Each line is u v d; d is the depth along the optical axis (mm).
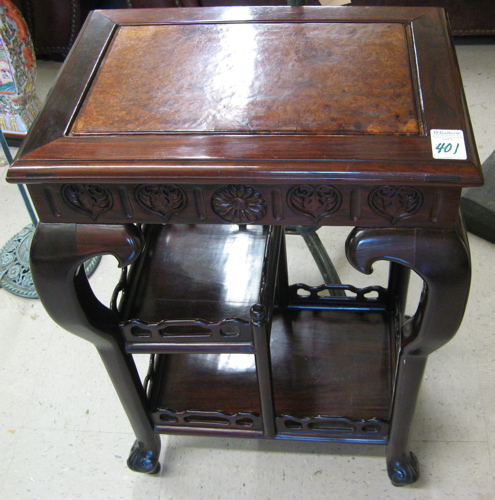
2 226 2029
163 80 978
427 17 1041
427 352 1044
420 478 1366
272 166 826
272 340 1443
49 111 943
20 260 1877
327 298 1489
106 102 950
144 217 923
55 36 2543
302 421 1253
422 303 977
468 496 1333
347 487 1367
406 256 899
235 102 926
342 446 1435
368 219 886
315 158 830
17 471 1442
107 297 1795
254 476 1400
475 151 833
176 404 1343
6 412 1551
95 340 1075
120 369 1149
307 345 1430
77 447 1477
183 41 1050
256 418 1259
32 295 1809
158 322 1118
